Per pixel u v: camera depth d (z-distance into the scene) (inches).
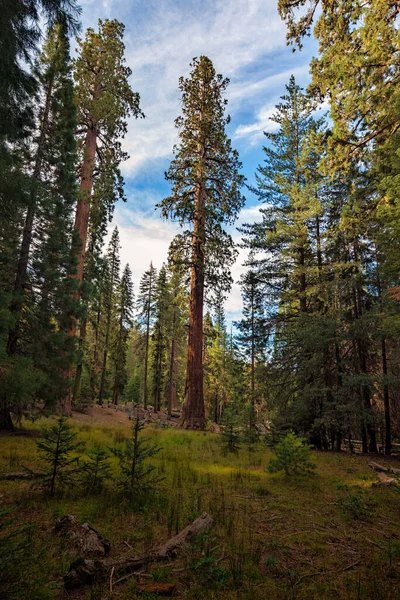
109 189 789.2
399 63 359.6
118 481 236.1
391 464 458.9
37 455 333.7
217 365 1868.8
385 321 402.3
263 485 293.0
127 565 135.7
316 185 665.6
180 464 351.9
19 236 522.9
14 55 248.4
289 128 785.6
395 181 346.9
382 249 430.9
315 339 588.4
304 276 715.4
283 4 429.7
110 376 1755.7
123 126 804.0
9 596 103.2
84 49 783.1
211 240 865.5
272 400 685.3
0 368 374.0
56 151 551.2
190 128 926.4
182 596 120.4
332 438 639.1
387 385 568.1
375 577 139.0
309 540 178.2
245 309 1022.4
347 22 402.9
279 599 121.3
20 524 170.6
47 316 550.6
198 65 922.7
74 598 115.3
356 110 394.6
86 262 877.8
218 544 163.5
